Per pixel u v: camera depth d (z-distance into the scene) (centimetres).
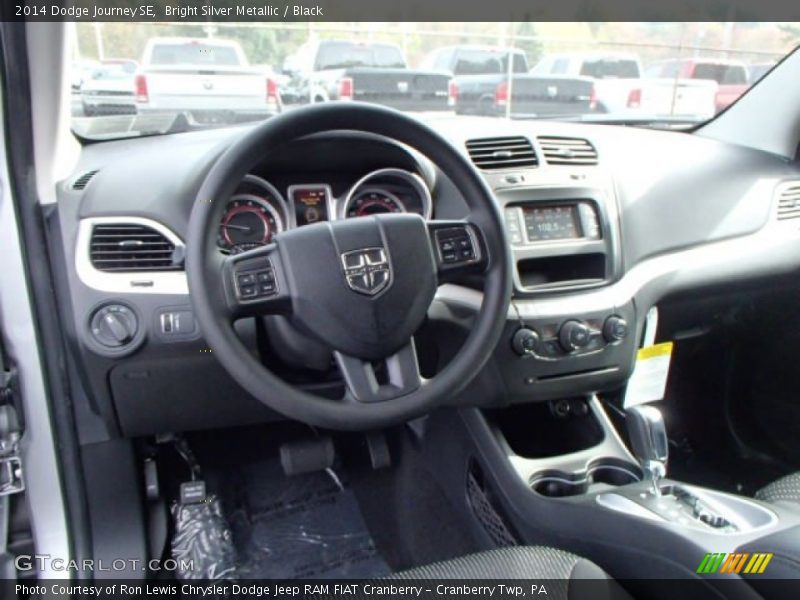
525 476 130
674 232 150
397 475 170
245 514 160
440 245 102
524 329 132
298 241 95
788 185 166
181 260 112
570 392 139
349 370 97
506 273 105
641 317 144
